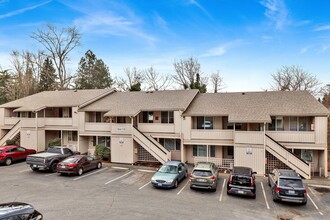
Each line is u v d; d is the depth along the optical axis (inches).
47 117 1146.7
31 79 1920.5
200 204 517.7
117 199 536.4
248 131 780.0
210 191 610.5
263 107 857.5
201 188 606.5
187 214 462.0
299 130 820.0
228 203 528.1
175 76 2081.7
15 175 731.4
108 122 1040.2
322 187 656.4
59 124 1085.8
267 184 673.6
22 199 522.9
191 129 882.1
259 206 516.4
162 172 658.8
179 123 895.1
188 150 931.3
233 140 832.9
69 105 1056.8
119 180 697.0
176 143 952.3
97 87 2353.6
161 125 921.5
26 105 1141.7
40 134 1083.3
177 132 897.5
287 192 515.8
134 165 893.2
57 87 1934.1
